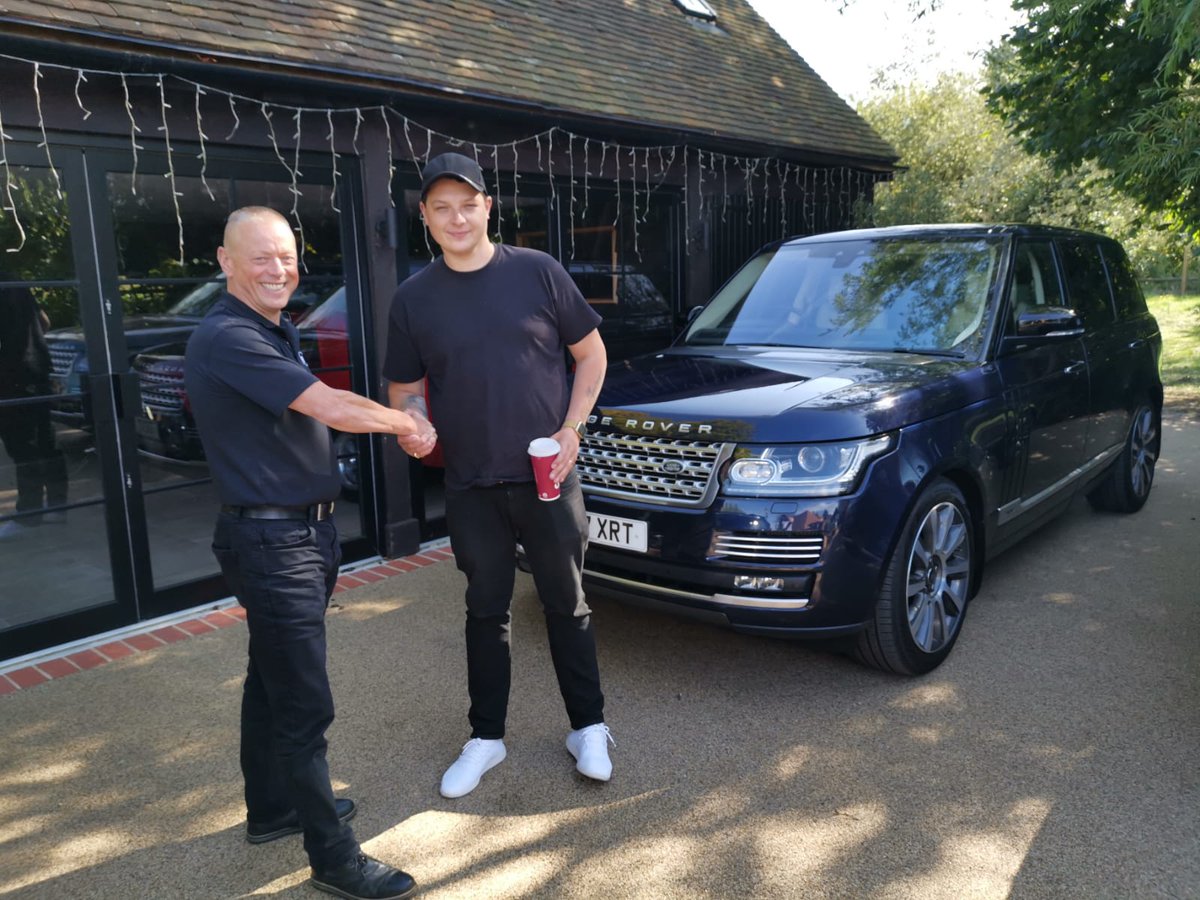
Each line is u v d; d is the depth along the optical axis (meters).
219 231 4.75
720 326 4.90
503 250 2.93
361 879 2.49
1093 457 5.27
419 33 5.95
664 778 3.07
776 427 3.32
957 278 4.50
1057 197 17.20
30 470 4.19
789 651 4.06
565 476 2.92
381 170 5.40
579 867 2.62
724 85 8.73
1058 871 2.54
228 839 2.82
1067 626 4.25
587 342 3.04
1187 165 6.49
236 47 4.52
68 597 4.37
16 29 3.80
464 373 2.85
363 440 5.47
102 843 2.81
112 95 4.25
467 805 2.95
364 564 5.52
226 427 2.39
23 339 4.11
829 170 9.52
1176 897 2.43
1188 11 4.99
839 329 4.53
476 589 3.04
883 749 3.21
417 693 3.76
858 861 2.61
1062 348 4.80
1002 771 3.05
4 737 3.47
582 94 6.62
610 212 7.16
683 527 3.38
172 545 4.70
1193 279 23.94
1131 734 3.27
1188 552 5.30
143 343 4.50
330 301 5.28
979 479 3.88
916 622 3.67
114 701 3.77
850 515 3.28
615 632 4.30
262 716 2.70
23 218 4.06
